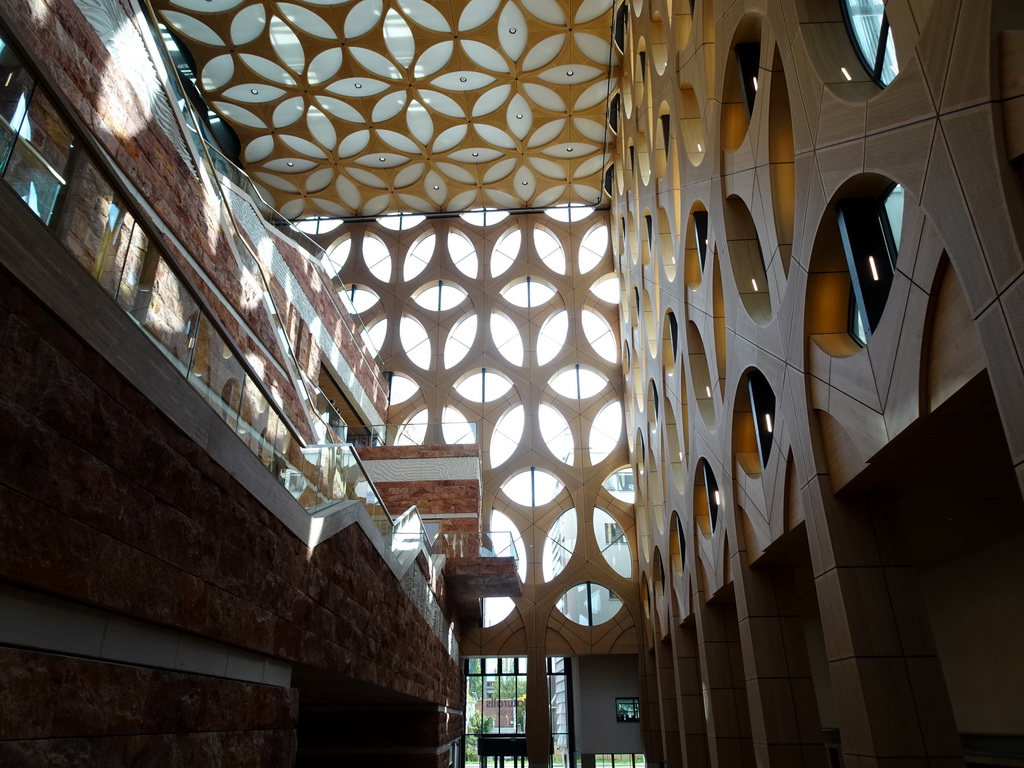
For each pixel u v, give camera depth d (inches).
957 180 247.8
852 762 364.8
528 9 1125.1
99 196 196.4
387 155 1435.8
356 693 584.4
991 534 532.1
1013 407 220.8
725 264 566.3
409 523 649.0
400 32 1166.3
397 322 1501.0
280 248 858.8
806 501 419.8
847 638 367.9
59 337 174.4
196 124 554.9
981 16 232.8
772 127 455.5
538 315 1485.0
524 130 1371.8
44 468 165.3
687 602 812.0
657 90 849.5
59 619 173.5
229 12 1113.4
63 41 361.1
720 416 612.1
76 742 172.9
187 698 226.8
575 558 1277.1
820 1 395.9
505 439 1393.9
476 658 1322.6
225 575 257.4
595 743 1218.0
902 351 310.2
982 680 586.2
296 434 352.5
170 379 227.6
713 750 679.7
